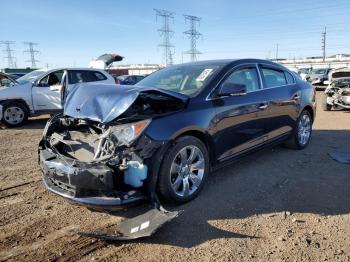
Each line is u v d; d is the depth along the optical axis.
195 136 3.97
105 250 3.02
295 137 5.90
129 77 20.73
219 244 3.07
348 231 3.27
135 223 3.30
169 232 3.27
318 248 3.00
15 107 9.38
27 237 3.23
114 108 3.54
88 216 3.64
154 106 3.87
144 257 2.91
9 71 36.25
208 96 4.14
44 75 9.91
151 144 3.42
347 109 11.93
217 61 4.87
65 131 3.98
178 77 4.64
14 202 4.00
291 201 3.93
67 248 3.05
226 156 4.39
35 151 6.40
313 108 6.26
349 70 12.38
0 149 6.57
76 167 3.31
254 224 3.41
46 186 3.69
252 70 4.96
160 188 3.57
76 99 3.99
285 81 5.68
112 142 3.33
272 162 5.33
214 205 3.82
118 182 3.33
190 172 3.88
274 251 2.96
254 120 4.77
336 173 4.83
